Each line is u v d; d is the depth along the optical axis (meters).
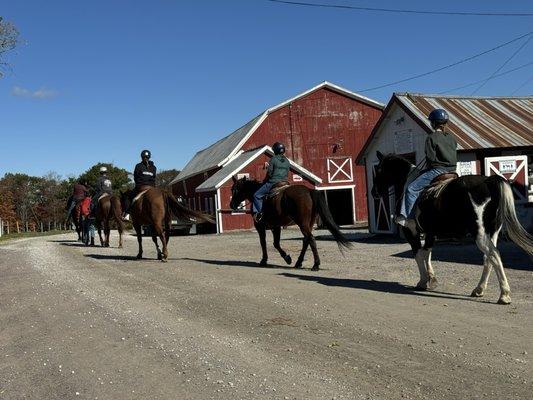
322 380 5.10
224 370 5.52
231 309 8.17
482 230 7.76
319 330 6.80
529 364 5.29
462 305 7.79
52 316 8.33
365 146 20.73
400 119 18.92
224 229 31.14
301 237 22.09
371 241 18.50
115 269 13.17
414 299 8.34
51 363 6.10
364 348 6.00
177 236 29.61
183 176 46.31
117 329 7.36
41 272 13.18
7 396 5.21
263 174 31.69
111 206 20.38
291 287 9.71
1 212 58.94
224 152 39.56
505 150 16.83
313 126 37.75
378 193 9.98
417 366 5.37
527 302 7.82
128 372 5.65
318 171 37.56
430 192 8.34
